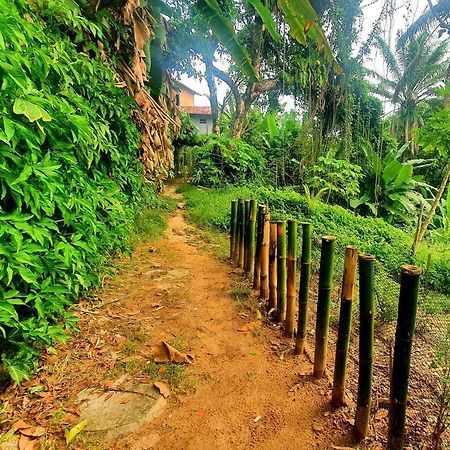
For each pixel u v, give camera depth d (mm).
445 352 1978
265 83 10477
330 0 8172
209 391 1769
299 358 2070
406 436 1554
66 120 1885
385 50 8102
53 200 1800
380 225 6328
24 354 1670
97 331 2246
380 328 2588
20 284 1731
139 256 3908
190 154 10766
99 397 1669
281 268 2465
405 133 11875
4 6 1449
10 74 1395
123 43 3490
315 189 8695
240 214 3689
